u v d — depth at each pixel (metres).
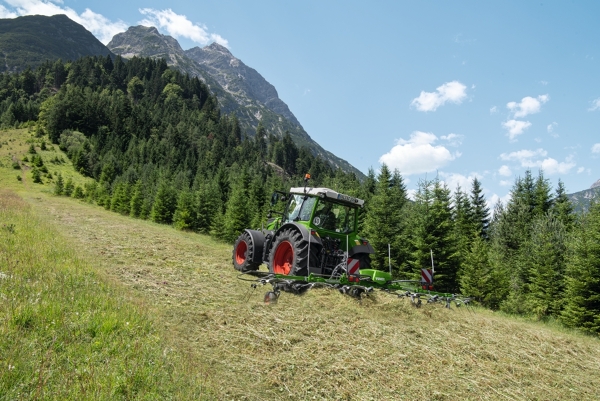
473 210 29.69
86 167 77.44
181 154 103.88
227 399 4.07
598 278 12.29
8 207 18.16
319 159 141.75
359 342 6.05
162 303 6.60
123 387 3.75
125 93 190.12
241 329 5.88
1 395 3.22
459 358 6.20
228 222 27.09
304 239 8.80
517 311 14.69
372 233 20.39
